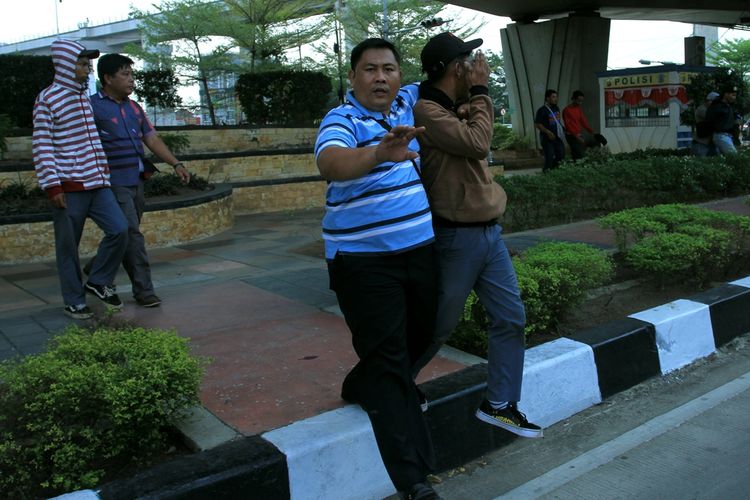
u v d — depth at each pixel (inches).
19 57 446.3
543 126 517.7
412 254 109.9
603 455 136.0
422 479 104.3
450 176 117.6
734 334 199.9
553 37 841.5
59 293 242.7
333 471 116.0
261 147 537.3
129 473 111.7
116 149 211.3
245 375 151.0
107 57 212.5
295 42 949.8
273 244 336.5
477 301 160.2
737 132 589.6
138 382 109.4
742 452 135.6
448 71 117.3
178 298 225.5
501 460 135.4
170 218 343.6
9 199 342.6
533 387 146.6
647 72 682.2
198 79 923.4
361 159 98.3
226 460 108.3
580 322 188.4
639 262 214.4
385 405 106.4
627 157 543.5
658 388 169.2
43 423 106.4
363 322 108.2
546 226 352.2
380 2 1232.8
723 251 219.9
